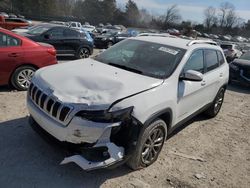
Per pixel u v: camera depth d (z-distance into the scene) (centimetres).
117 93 341
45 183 343
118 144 337
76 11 9381
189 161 437
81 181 354
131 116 334
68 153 340
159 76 412
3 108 549
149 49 470
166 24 9669
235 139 548
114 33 2145
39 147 414
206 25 10325
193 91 468
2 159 378
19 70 649
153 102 362
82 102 324
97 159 330
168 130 423
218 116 676
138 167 383
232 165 445
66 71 398
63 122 328
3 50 621
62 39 1249
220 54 614
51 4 8331
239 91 1031
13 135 442
